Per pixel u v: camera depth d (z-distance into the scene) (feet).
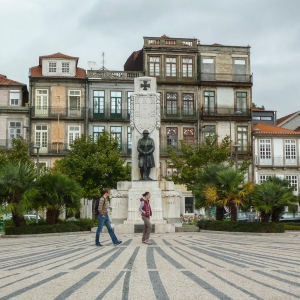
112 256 39.47
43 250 47.19
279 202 77.15
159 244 52.54
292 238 64.85
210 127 175.52
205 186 80.84
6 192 75.00
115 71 172.65
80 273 29.40
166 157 171.73
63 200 78.23
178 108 173.99
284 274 28.53
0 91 168.86
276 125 205.36
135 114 84.58
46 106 168.66
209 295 22.00
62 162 144.87
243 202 80.23
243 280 26.27
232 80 177.68
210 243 54.29
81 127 169.68
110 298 21.52
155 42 175.52
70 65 172.04
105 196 51.42
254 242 56.29
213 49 177.27
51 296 22.06
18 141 138.72
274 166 175.94
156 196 79.71
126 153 170.19
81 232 79.15
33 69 173.47
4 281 26.55
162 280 26.45
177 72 175.01
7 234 74.43
